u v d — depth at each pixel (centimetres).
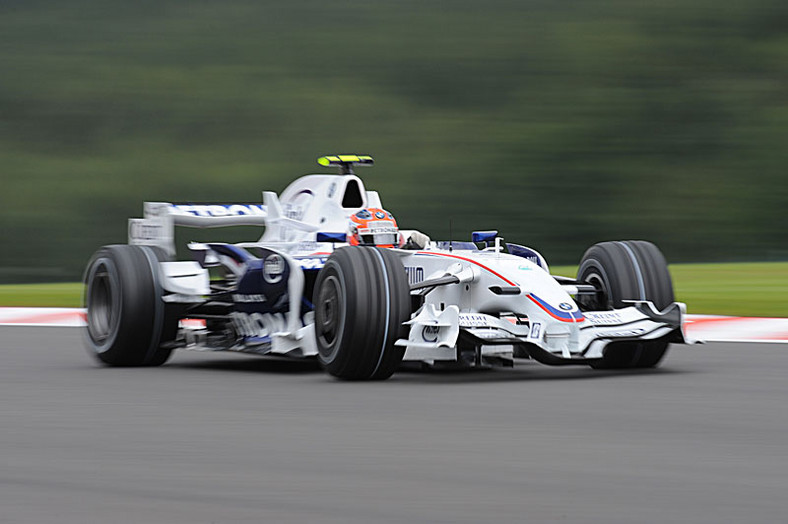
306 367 2767
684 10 12456
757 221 9069
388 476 1404
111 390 2270
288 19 13438
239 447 1602
